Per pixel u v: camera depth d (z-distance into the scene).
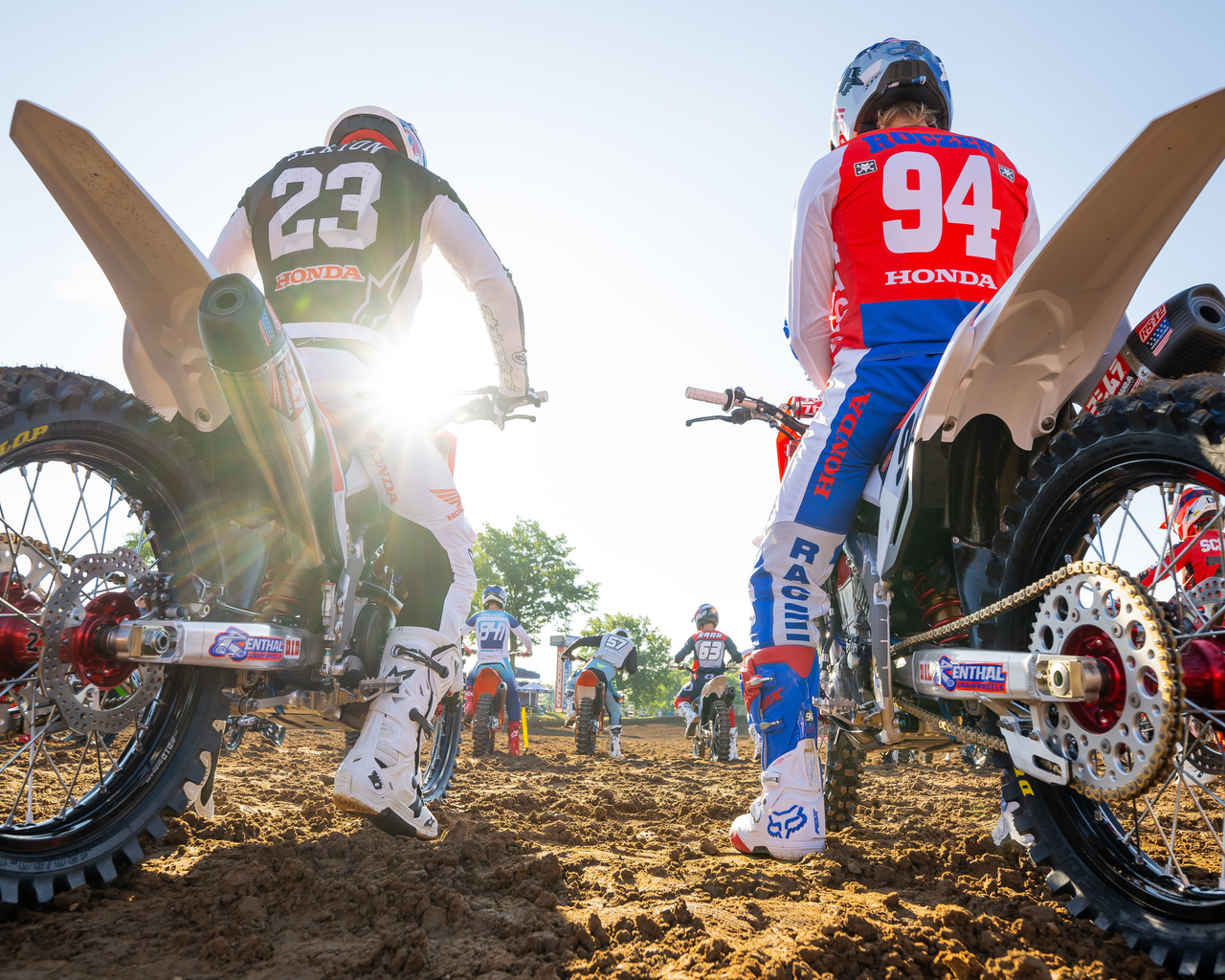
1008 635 2.46
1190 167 2.12
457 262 3.39
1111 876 2.22
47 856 2.17
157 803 2.44
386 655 3.05
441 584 3.15
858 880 2.76
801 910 2.37
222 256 3.35
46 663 2.21
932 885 2.71
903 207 2.99
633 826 3.89
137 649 2.27
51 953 1.92
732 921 2.25
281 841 2.99
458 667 3.20
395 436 3.07
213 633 2.42
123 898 2.28
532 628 57.97
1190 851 3.05
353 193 3.16
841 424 2.94
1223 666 1.98
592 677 10.91
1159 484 2.21
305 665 2.75
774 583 3.08
